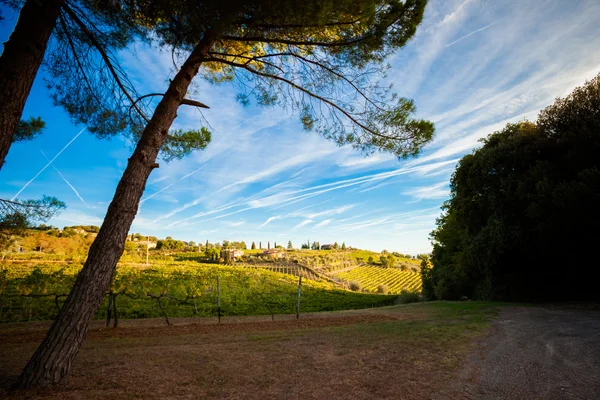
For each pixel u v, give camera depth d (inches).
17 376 159.3
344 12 193.8
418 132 227.8
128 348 250.4
